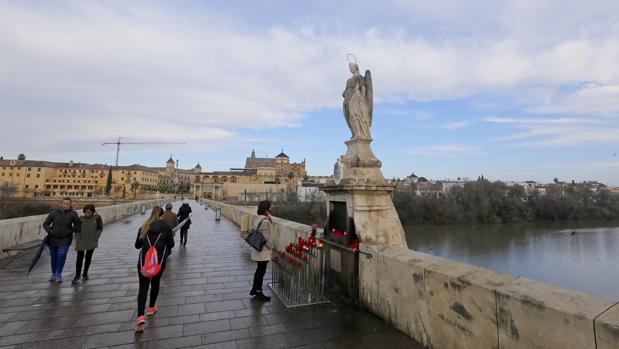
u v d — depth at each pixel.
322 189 5.79
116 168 109.50
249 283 6.16
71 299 5.11
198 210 35.81
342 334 3.82
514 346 2.49
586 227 70.00
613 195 95.12
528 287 2.56
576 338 2.07
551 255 42.38
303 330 3.94
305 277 5.04
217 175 134.62
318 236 6.11
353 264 4.80
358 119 5.48
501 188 84.12
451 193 81.81
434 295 3.34
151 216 4.41
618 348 1.83
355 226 4.83
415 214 70.12
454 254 42.88
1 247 8.17
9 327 4.01
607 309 2.03
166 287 5.87
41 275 6.61
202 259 8.52
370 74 5.70
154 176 124.00
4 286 5.80
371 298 4.43
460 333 3.00
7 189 78.00
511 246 47.97
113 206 20.59
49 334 3.83
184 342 3.65
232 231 15.57
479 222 74.88
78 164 110.00
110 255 8.90
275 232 9.50
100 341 3.66
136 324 3.94
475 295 2.86
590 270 35.62
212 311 4.61
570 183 142.88
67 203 6.28
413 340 3.62
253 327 4.04
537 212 82.56
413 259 3.79
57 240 6.10
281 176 137.00
